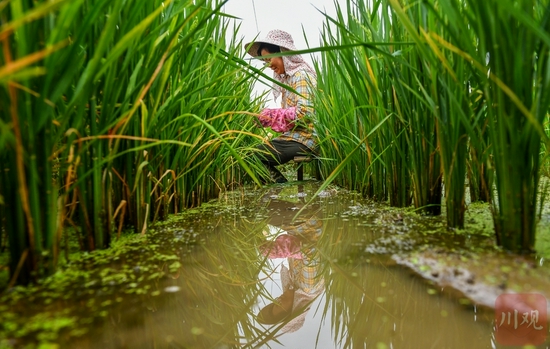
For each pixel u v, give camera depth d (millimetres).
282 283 814
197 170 1655
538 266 633
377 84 1286
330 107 2068
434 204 1140
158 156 1146
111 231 898
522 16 542
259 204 1780
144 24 614
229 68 1622
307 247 1022
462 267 672
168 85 1111
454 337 521
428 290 637
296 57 2750
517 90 658
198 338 567
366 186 1801
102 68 648
